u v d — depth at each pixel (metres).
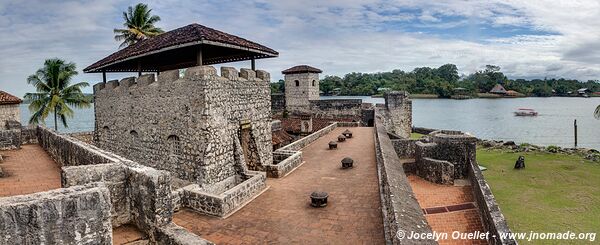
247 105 15.86
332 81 113.12
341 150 22.34
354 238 8.99
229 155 14.47
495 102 116.44
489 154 33.81
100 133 19.09
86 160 10.52
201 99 12.93
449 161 20.66
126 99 16.58
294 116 42.09
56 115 33.59
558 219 17.47
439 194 18.30
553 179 24.66
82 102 35.22
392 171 11.12
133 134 16.42
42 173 12.41
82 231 5.79
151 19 36.28
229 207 11.16
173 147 14.22
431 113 87.56
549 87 141.50
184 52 16.92
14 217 5.21
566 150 33.84
